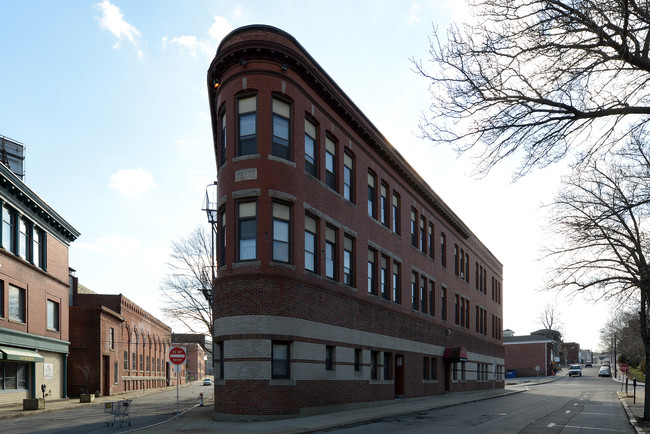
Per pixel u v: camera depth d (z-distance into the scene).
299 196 23.09
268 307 21.12
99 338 48.56
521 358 101.81
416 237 38.06
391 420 21.97
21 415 27.55
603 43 7.66
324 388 23.62
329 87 25.67
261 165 22.12
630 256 19.95
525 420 22.80
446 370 42.50
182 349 22.48
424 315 37.84
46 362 38.62
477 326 53.16
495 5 8.09
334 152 27.17
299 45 23.84
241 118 23.03
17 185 32.53
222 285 21.91
